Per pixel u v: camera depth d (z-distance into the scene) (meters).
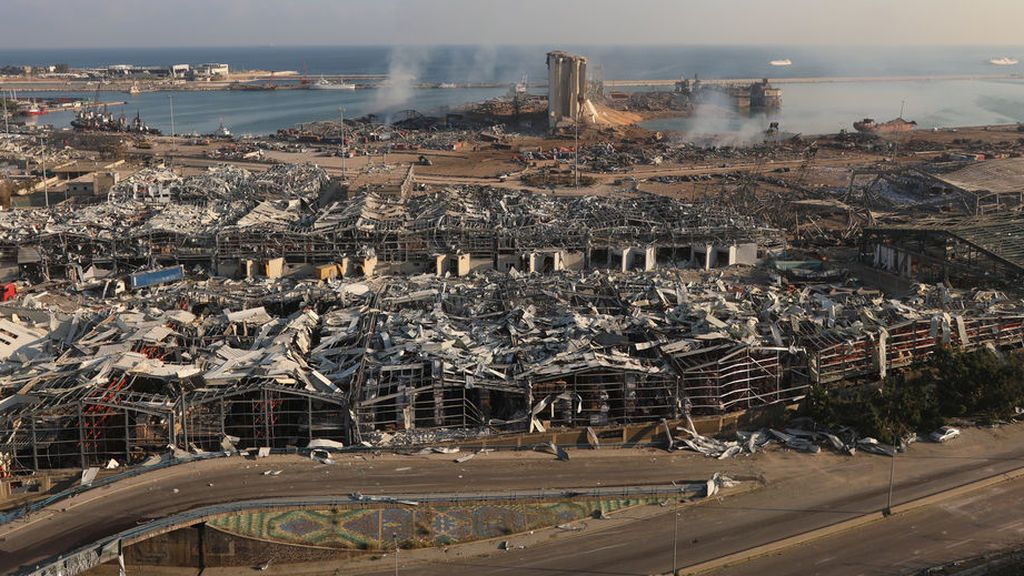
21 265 173.62
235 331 131.12
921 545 83.94
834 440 104.19
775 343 116.25
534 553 83.25
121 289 162.50
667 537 85.38
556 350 115.31
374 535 85.19
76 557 76.69
